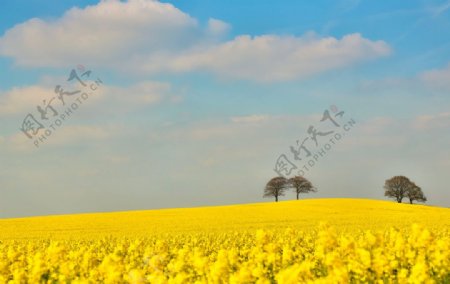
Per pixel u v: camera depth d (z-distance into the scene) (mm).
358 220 54594
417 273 13281
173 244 30422
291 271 12070
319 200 84000
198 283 14023
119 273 14578
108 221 59094
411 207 74625
